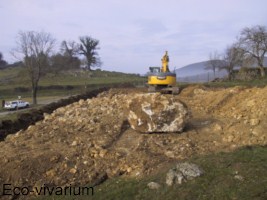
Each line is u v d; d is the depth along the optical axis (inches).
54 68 2196.1
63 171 360.5
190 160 339.9
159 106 456.4
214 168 307.6
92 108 654.5
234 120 518.9
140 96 468.8
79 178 351.3
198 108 645.3
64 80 2930.6
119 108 616.7
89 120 529.7
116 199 297.9
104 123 519.2
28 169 360.8
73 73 3395.7
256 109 528.4
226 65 2092.8
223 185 278.5
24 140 464.8
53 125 529.3
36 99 1968.5
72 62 3476.9
